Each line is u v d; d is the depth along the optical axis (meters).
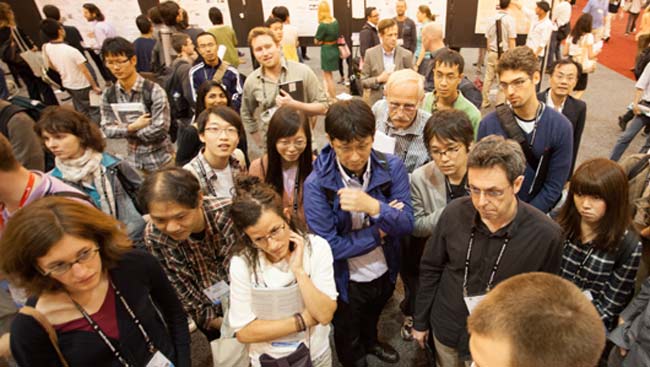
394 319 2.42
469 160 1.18
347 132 1.34
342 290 1.69
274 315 1.33
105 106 2.85
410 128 2.11
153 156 2.91
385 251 1.73
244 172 2.27
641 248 1.50
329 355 1.54
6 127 2.30
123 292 1.17
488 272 1.31
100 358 1.14
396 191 1.61
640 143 4.30
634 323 1.46
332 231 1.56
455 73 2.26
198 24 8.09
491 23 5.15
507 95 1.85
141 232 1.90
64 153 1.81
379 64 4.07
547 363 0.60
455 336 1.47
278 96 2.83
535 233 1.23
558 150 1.86
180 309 1.42
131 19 7.79
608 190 1.46
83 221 1.01
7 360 1.43
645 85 3.41
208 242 1.60
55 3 7.70
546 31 5.24
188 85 3.45
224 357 1.50
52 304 1.07
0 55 5.24
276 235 1.25
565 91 2.54
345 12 7.46
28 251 0.94
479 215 1.29
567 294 0.66
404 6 5.77
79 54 4.73
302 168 1.98
